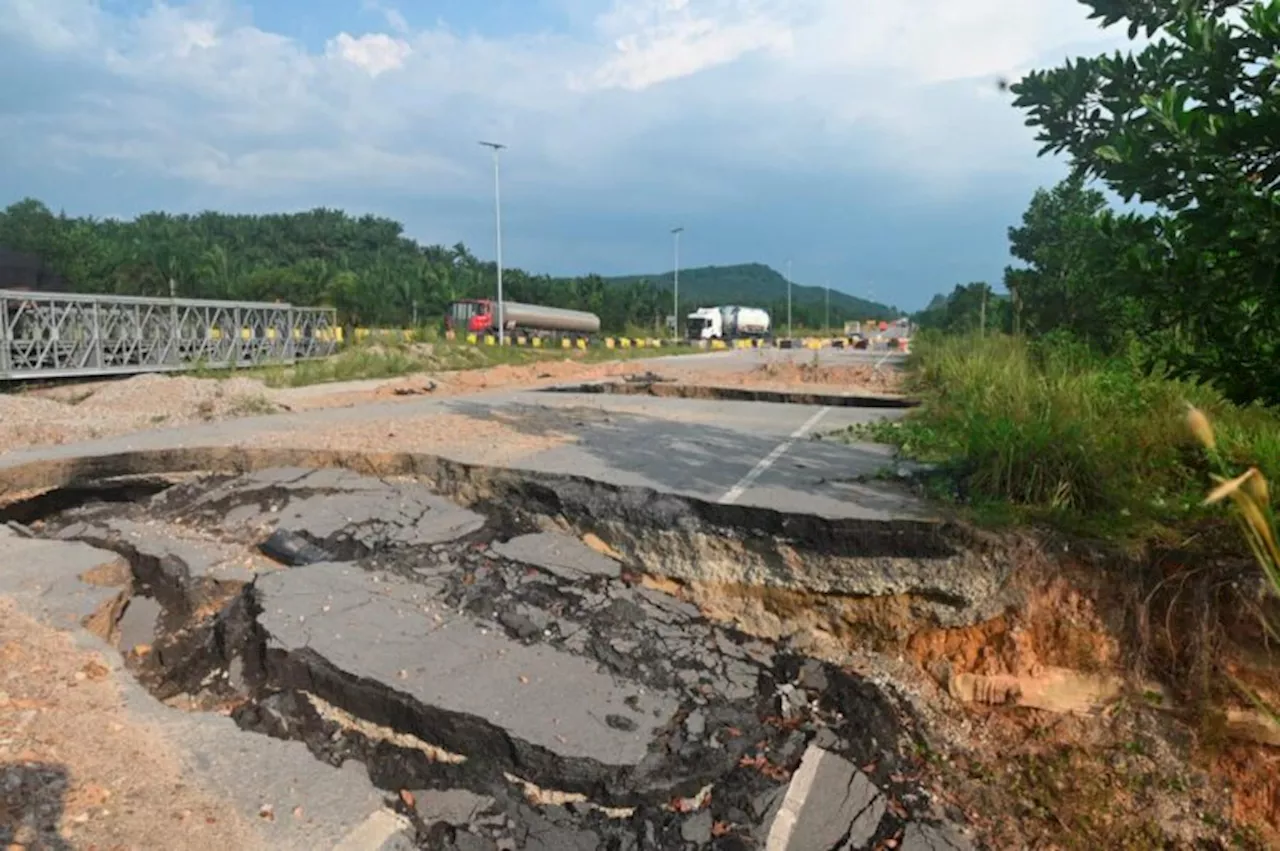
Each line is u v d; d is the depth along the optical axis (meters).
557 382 17.48
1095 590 4.91
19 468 7.45
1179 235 4.46
